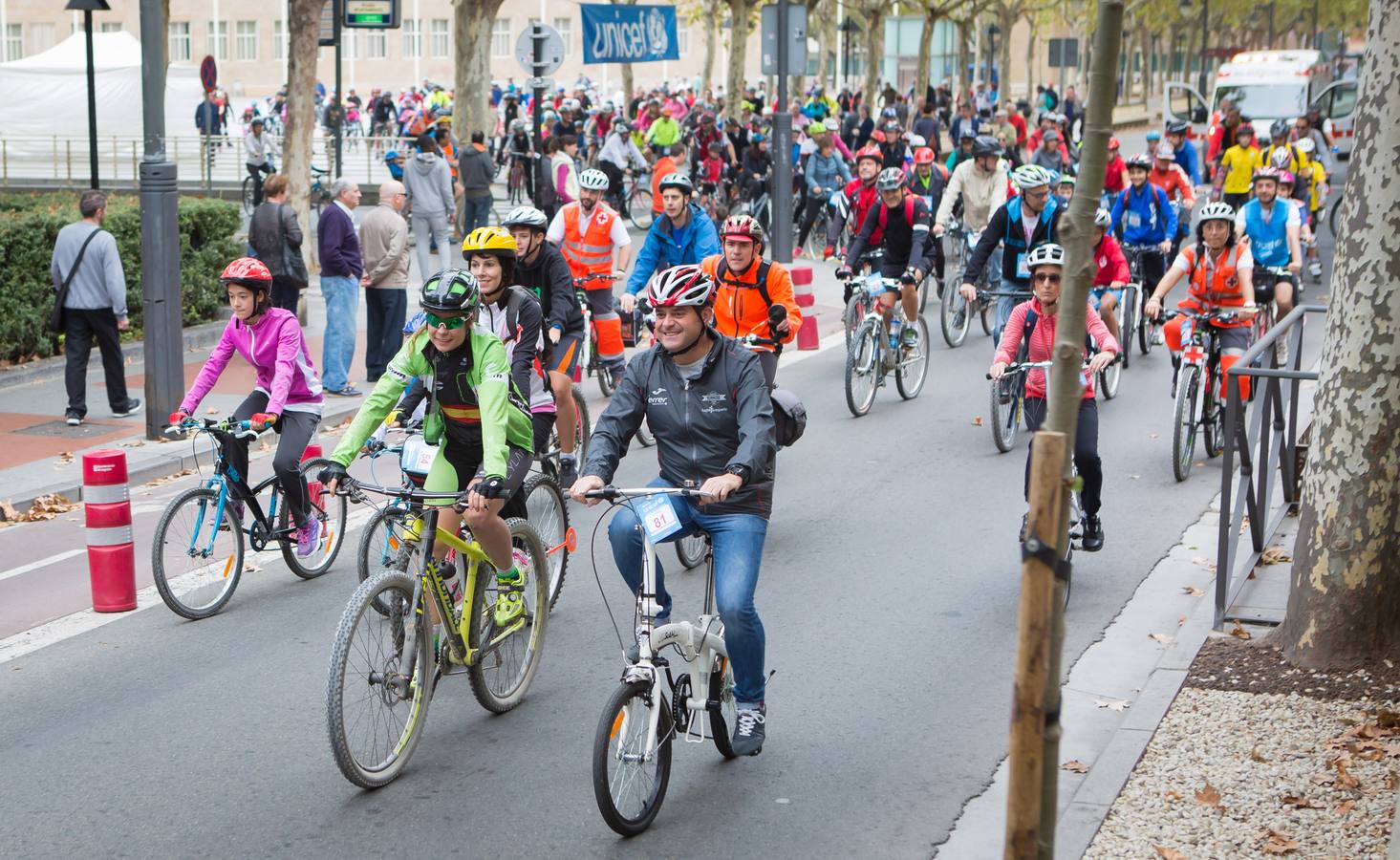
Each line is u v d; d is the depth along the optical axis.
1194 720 11.77
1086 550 16.39
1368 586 12.42
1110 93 6.91
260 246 26.95
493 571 12.27
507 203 61.12
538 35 43.69
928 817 10.59
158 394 22.72
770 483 11.09
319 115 99.75
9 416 24.73
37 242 28.50
